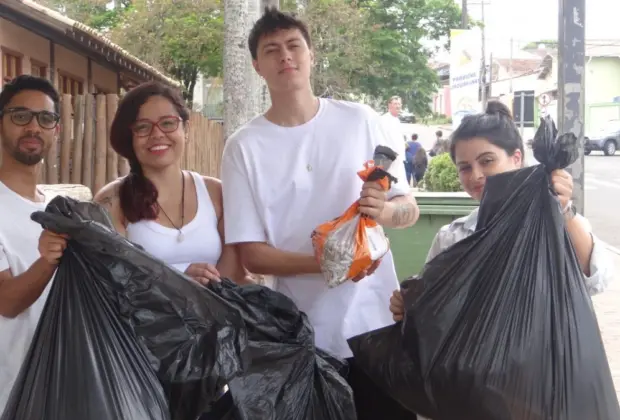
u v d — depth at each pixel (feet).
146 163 9.23
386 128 9.50
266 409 7.38
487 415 7.16
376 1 83.66
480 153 8.82
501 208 7.63
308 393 7.79
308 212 9.21
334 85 72.59
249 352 7.48
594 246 8.21
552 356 7.18
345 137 9.22
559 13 19.35
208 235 9.45
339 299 9.19
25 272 7.89
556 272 7.39
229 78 29.19
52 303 6.89
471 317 7.36
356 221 8.47
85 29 33.37
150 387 6.72
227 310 7.13
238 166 9.29
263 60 9.26
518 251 7.45
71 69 38.19
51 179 22.08
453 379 7.24
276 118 9.39
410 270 17.06
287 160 9.23
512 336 7.22
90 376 6.55
